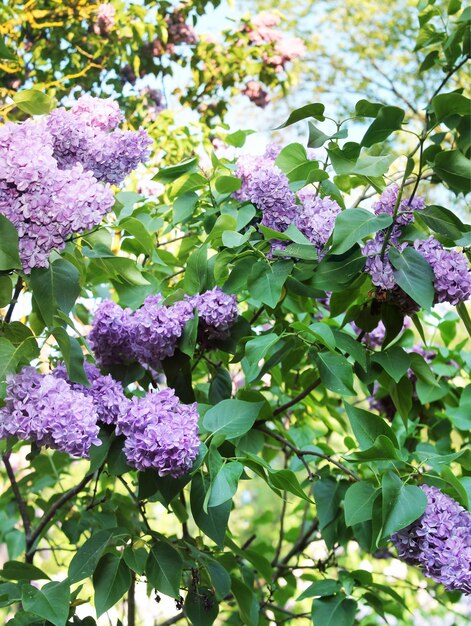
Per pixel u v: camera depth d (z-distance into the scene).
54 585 1.01
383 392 1.47
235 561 1.26
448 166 1.01
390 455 0.99
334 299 1.12
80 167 0.94
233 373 1.61
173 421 0.97
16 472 1.88
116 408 1.00
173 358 1.14
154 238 1.37
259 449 1.25
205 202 1.29
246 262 1.11
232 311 1.10
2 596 1.03
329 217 1.09
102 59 2.29
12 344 1.01
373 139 1.03
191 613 1.12
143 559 1.04
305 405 1.49
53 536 1.84
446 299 1.05
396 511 0.95
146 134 1.09
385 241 1.04
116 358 1.16
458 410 1.37
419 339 1.75
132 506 1.38
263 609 1.36
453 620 2.38
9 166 0.90
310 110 1.07
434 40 1.43
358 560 2.15
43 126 1.02
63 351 0.97
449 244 1.08
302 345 1.16
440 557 0.96
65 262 0.98
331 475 1.28
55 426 0.94
